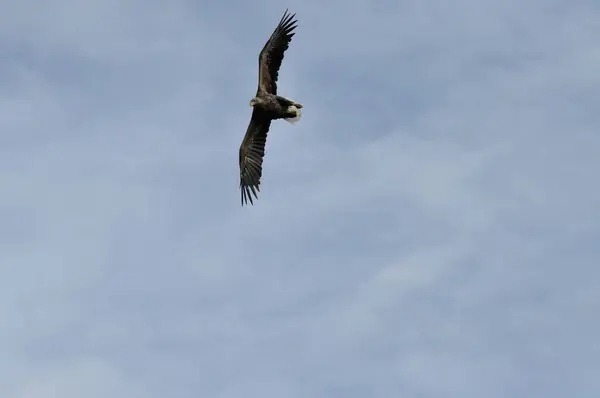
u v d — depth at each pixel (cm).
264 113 2816
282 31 2781
